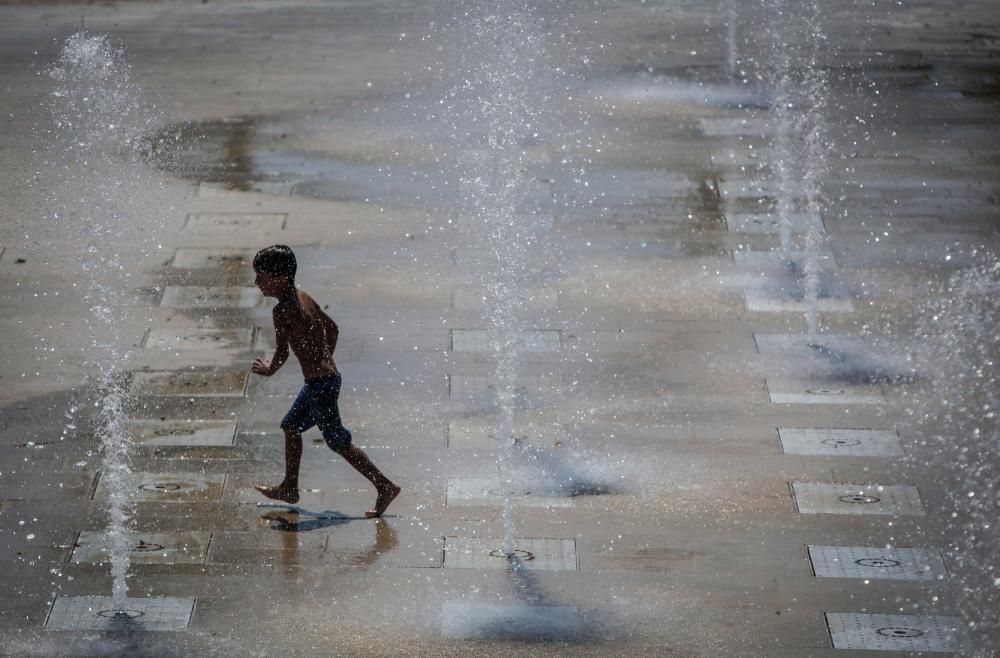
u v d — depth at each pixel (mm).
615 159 41969
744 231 37375
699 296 33844
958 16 56625
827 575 23609
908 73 49625
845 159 42062
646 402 29109
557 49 52000
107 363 30469
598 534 24656
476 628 22188
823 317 32781
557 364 30641
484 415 28547
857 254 36062
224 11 56656
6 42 52250
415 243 36469
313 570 23594
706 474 26562
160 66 49844
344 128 44375
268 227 37375
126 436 27625
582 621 22359
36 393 29188
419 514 25172
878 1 58531
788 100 46812
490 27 54750
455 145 43000
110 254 35469
